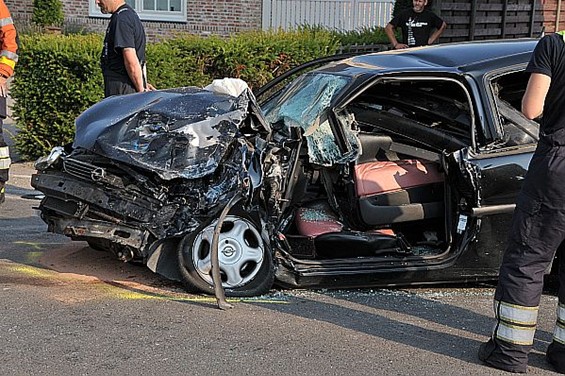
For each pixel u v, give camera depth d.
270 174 6.07
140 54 8.65
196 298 6.07
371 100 6.84
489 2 15.65
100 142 6.01
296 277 6.14
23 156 12.03
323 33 13.48
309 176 6.47
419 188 6.51
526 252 4.90
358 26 18.94
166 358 4.97
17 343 5.14
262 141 6.17
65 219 5.98
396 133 6.60
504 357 4.95
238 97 6.27
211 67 12.16
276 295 6.23
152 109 6.18
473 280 6.30
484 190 6.10
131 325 5.48
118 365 4.85
